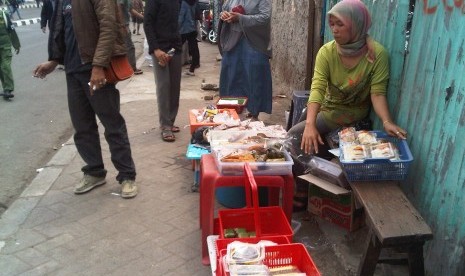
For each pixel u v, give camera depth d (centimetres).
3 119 669
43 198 394
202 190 298
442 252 250
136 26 1664
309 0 550
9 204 401
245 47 538
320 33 536
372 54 315
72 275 290
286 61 750
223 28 549
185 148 510
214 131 366
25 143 566
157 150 504
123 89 813
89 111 386
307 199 367
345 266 294
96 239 330
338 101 347
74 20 342
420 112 277
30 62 1134
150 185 416
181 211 370
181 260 306
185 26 882
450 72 242
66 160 482
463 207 229
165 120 534
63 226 348
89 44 347
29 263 302
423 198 271
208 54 1230
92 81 345
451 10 242
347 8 304
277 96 741
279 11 791
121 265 300
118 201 387
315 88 336
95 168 404
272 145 324
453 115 239
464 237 229
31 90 850
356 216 328
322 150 362
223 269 235
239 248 238
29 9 3219
